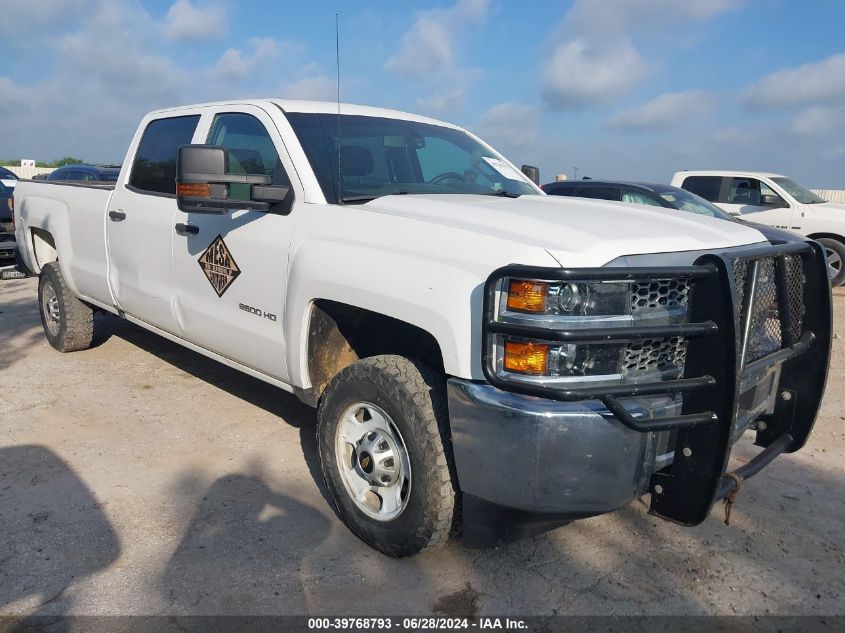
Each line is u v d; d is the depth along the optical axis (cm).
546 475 256
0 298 905
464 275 274
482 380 270
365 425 326
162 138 485
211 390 545
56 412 494
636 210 342
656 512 279
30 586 297
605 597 300
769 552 337
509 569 319
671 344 272
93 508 362
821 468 430
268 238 367
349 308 338
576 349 255
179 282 444
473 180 429
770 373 329
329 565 318
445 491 293
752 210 1240
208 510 364
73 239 571
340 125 383
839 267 1175
